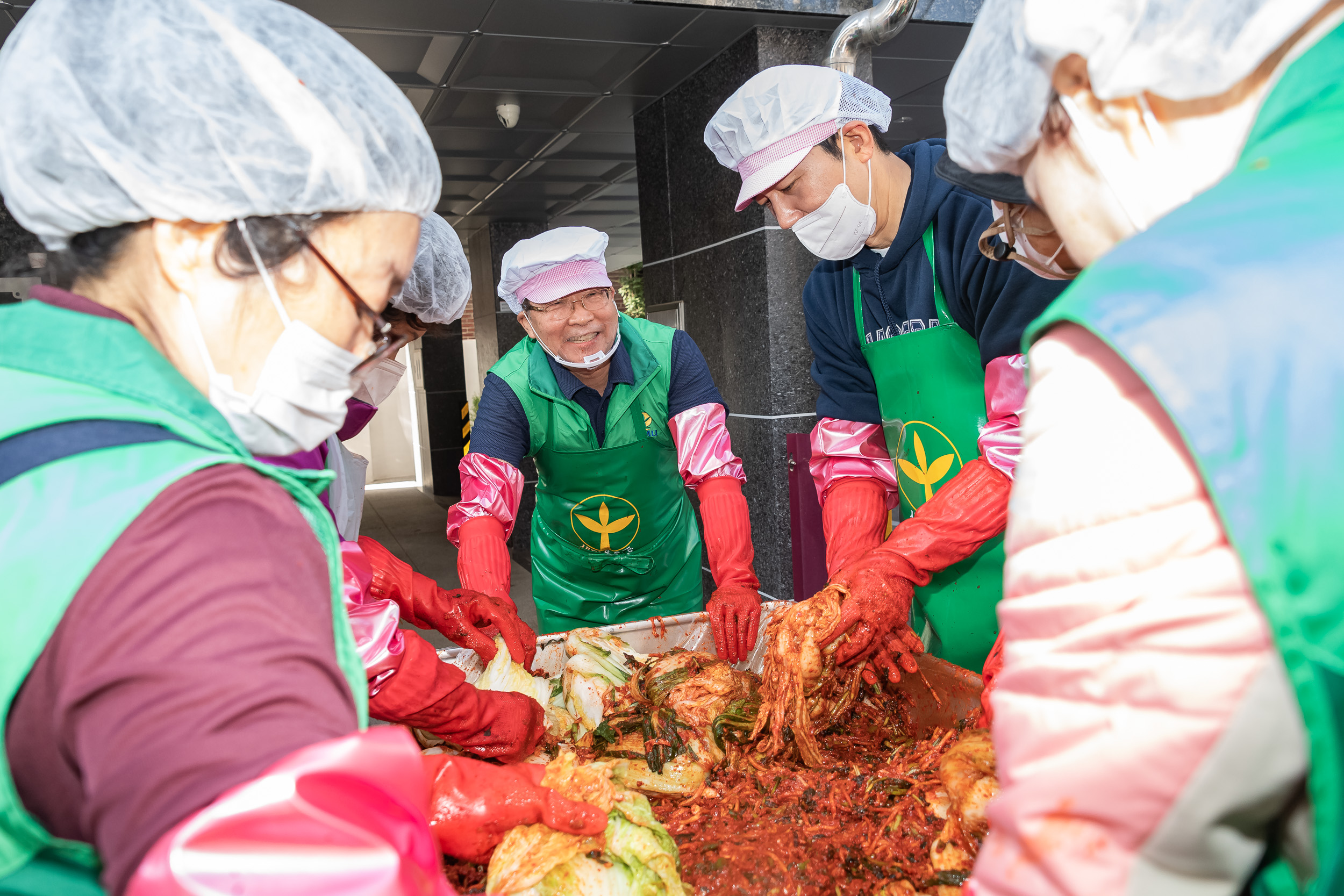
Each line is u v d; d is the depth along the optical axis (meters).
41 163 0.61
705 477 2.26
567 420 2.39
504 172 6.31
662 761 1.40
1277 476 0.40
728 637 1.75
